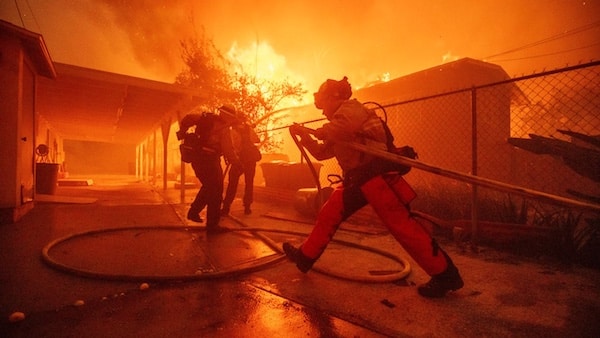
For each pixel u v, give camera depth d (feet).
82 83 25.23
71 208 20.03
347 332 5.84
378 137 7.50
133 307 6.67
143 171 60.64
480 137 33.91
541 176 27.07
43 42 16.33
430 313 6.65
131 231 13.69
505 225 11.70
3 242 11.57
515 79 11.27
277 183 25.34
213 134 13.62
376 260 10.36
